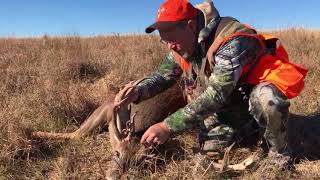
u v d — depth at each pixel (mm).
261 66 1662
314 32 5289
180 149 1978
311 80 2873
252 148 1896
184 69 1825
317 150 1969
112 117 1854
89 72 3346
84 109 2414
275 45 1700
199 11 1669
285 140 1719
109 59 3748
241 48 1588
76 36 5277
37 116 2326
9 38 5695
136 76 3146
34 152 1974
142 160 1764
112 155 1811
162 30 1608
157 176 1737
